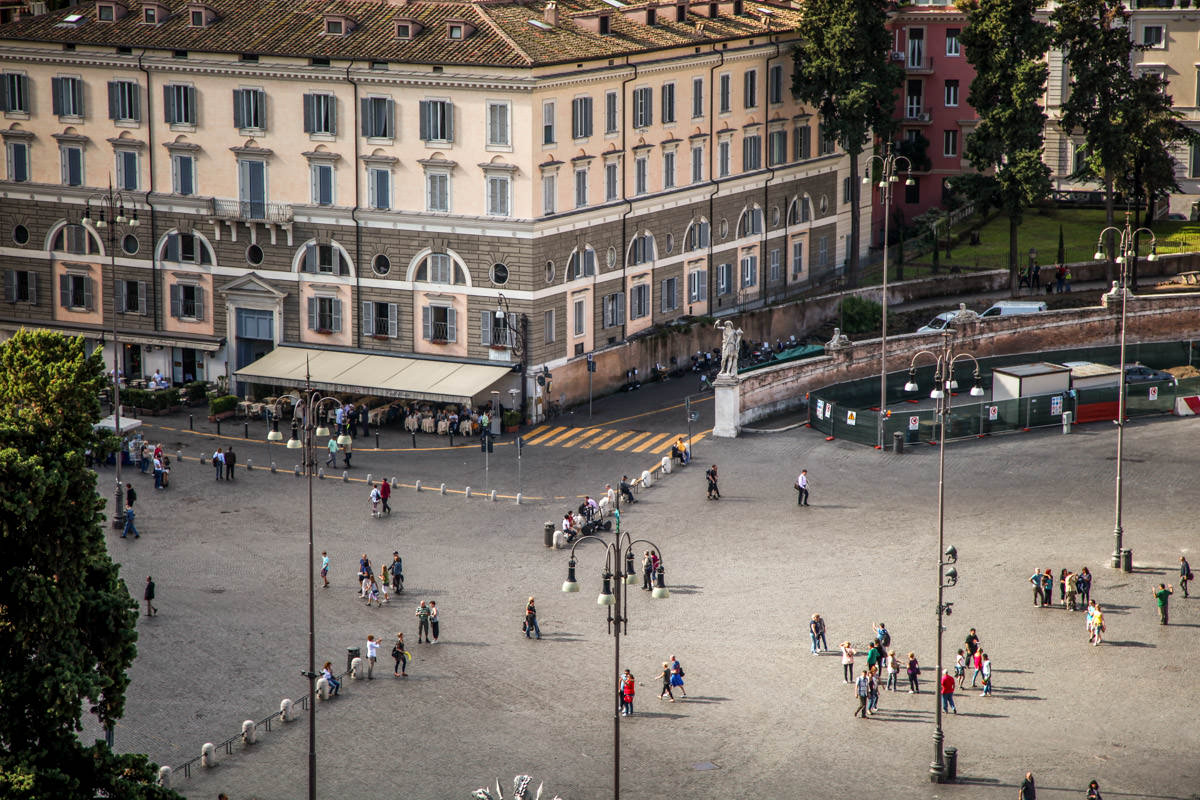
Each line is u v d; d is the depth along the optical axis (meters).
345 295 108.56
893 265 135.00
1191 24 142.00
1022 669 71.50
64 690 49.03
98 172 113.00
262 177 108.81
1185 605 77.69
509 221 103.06
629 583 61.31
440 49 102.94
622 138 110.19
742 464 97.56
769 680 70.69
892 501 91.06
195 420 107.25
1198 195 144.25
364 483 94.94
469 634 75.12
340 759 64.25
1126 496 91.56
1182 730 66.25
